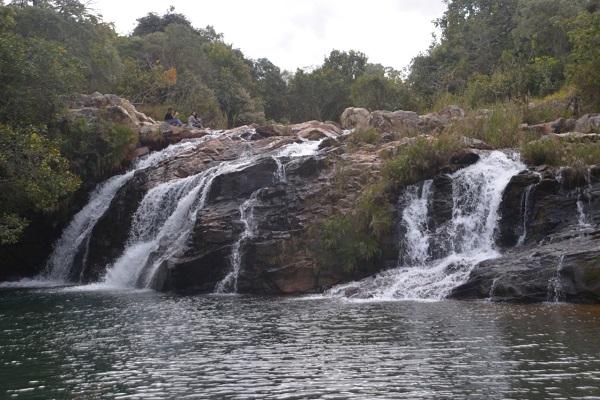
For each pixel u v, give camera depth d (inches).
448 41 1961.1
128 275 896.3
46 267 1087.0
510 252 658.2
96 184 1143.0
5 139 864.3
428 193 750.5
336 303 614.9
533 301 564.4
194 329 494.0
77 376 357.7
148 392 323.0
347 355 386.9
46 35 1496.1
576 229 638.5
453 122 922.1
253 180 836.6
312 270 733.9
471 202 725.3
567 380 319.9
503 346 393.7
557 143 741.3
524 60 1481.3
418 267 706.8
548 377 326.3
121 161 1170.6
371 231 740.7
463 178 738.2
